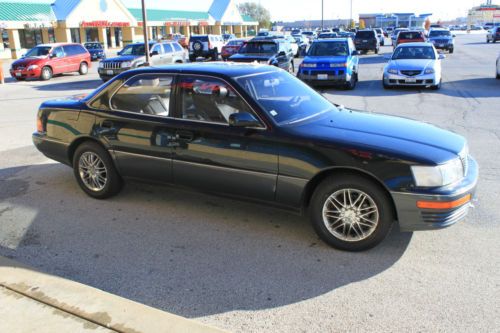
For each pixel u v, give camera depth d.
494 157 6.95
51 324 3.00
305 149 4.00
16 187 5.89
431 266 3.80
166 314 3.08
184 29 64.56
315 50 16.09
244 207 5.12
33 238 4.43
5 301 3.26
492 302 3.29
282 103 4.54
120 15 49.59
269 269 3.81
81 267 3.88
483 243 4.19
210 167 4.46
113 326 2.97
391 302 3.31
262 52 17.25
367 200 3.93
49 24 42.44
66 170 6.62
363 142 3.92
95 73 24.36
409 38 29.39
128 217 4.91
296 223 4.69
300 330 3.02
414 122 4.70
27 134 9.16
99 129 5.14
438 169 3.70
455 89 14.91
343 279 3.63
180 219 4.84
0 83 19.72
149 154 4.82
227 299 3.39
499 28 45.47
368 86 16.28
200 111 4.54
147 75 4.91
